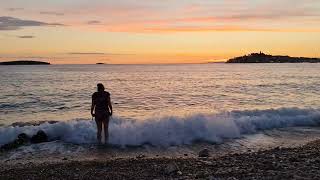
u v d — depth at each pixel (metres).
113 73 90.56
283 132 14.93
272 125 15.92
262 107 24.12
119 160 10.10
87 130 13.93
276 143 13.03
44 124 15.09
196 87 42.19
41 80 57.03
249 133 14.72
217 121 14.55
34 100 28.75
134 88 40.84
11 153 11.62
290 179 7.22
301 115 17.75
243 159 9.68
